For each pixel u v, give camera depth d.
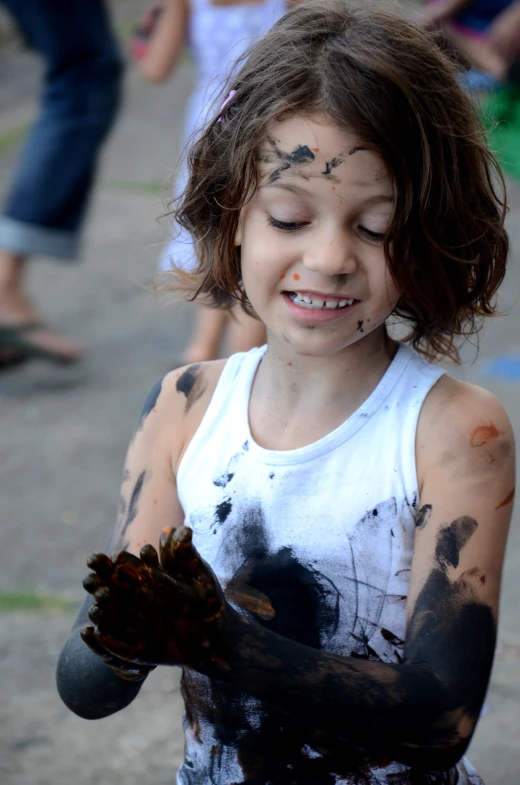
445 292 1.55
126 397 4.17
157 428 1.65
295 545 1.56
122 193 6.85
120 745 2.24
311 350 1.54
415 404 1.56
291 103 1.49
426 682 1.46
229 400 1.62
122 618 1.40
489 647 1.50
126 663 1.45
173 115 8.66
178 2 4.00
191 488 1.61
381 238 1.51
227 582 1.58
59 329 4.94
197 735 1.61
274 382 1.60
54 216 4.43
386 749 1.46
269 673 1.44
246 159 1.53
